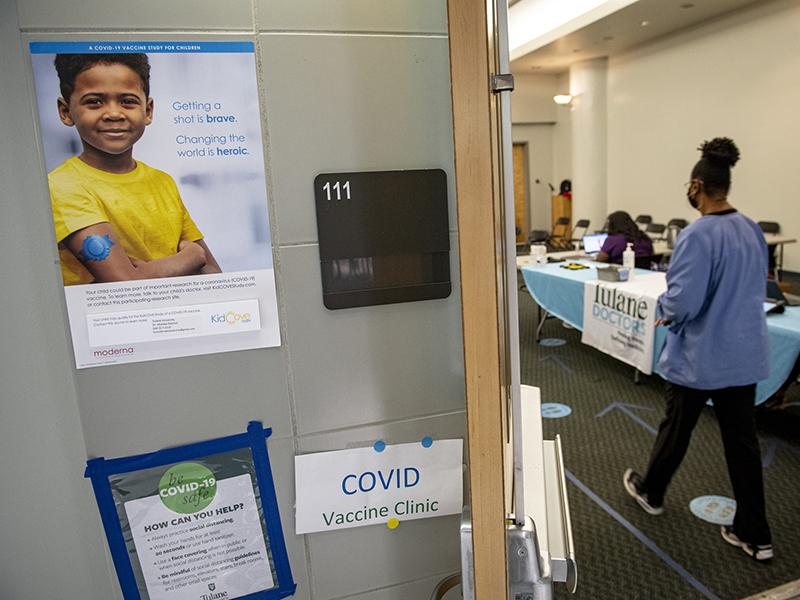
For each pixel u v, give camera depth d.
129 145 0.82
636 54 8.17
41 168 0.81
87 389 0.87
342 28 0.88
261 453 0.95
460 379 1.03
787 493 2.33
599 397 3.49
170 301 0.87
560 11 6.95
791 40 5.98
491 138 0.57
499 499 0.62
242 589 0.99
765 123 6.42
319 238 0.92
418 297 0.98
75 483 0.91
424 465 1.03
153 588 0.96
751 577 1.87
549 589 0.70
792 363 2.43
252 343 0.92
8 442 0.87
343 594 1.05
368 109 0.91
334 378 0.97
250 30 0.85
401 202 0.95
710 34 6.91
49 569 0.92
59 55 0.79
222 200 0.87
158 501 0.93
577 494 2.42
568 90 10.02
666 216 8.13
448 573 1.09
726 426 1.92
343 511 1.01
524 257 5.72
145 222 0.84
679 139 7.66
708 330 1.85
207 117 0.85
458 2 0.54
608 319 3.70
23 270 0.83
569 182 10.28
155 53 0.81
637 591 1.83
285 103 0.88
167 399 0.90
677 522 2.19
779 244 6.06
